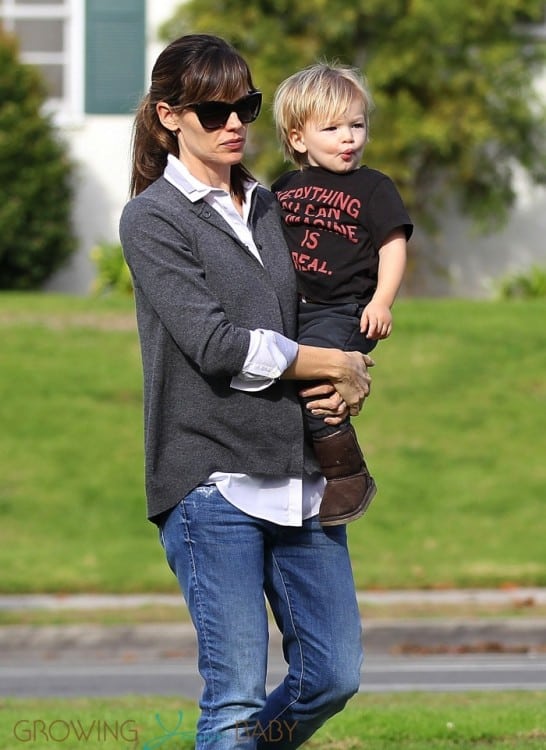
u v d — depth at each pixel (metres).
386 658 26.88
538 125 56.75
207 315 10.80
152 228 11.07
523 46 57.44
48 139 55.62
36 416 41.44
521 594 31.94
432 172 57.25
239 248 11.27
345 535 11.67
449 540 35.38
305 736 11.74
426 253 58.47
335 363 11.13
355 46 56.00
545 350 46.31
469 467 39.19
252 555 11.07
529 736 16.17
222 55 11.24
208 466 11.02
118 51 58.16
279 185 12.31
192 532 11.04
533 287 56.78
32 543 34.94
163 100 11.41
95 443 40.19
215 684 10.98
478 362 45.28
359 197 11.73
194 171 11.43
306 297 11.76
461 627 28.81
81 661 27.22
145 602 31.34
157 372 11.09
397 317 49.03
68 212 56.31
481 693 20.97
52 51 59.03
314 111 11.92
